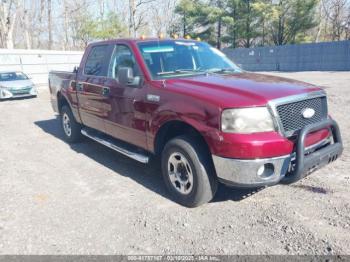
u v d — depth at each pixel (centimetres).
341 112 855
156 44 468
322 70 2928
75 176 492
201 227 337
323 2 4241
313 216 345
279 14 3756
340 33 4131
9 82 1480
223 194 409
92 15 3925
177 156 381
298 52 3116
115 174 496
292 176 338
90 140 694
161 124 389
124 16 3903
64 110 667
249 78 412
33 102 1399
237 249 299
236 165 321
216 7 4184
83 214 374
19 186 459
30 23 3572
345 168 471
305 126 341
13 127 873
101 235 331
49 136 752
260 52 3481
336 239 304
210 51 521
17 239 327
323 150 364
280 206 370
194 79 402
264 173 328
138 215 367
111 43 512
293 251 292
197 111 345
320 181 430
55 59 2269
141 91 418
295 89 362
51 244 318
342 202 371
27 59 2095
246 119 320
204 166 354
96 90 519
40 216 372
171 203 394
